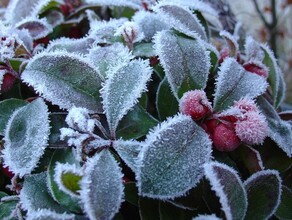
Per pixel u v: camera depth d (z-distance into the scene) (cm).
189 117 13
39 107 14
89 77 14
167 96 15
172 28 15
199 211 13
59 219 12
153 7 16
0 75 15
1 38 16
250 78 15
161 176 12
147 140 12
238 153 14
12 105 15
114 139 13
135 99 13
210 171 11
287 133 15
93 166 12
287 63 34
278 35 32
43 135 13
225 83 14
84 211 12
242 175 14
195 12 18
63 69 14
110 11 21
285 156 15
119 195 12
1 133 14
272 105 17
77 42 16
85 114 13
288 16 36
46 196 13
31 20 18
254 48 17
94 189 11
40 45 18
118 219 13
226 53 17
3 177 15
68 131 12
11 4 19
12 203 14
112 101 13
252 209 13
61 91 13
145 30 17
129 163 12
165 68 14
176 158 12
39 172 14
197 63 14
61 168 12
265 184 13
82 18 20
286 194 14
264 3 38
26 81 14
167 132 12
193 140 13
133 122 14
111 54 15
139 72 13
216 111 14
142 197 13
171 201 12
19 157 13
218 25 22
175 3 16
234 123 13
